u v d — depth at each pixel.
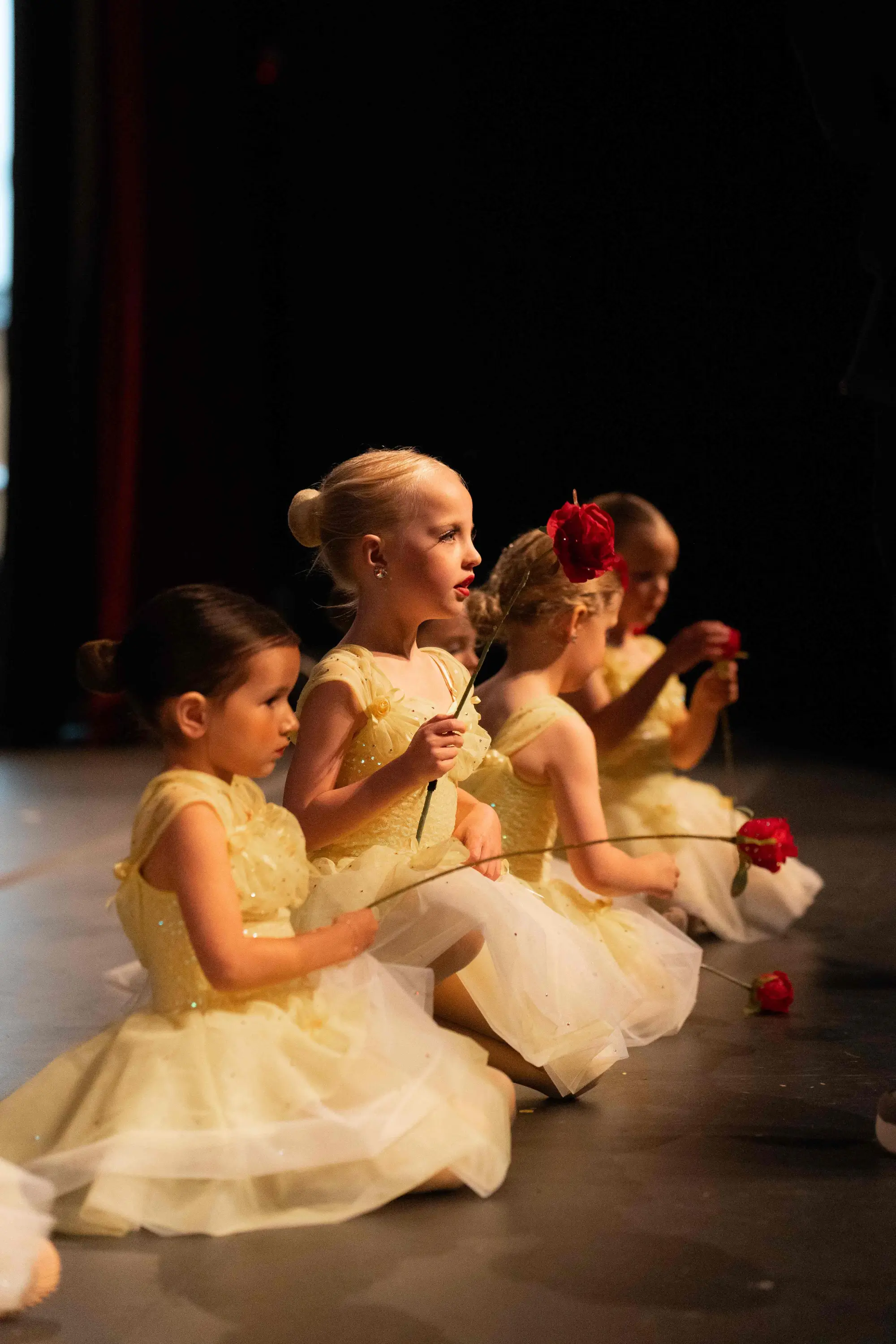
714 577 8.91
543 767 2.54
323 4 8.91
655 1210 1.78
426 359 9.16
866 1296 1.55
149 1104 1.76
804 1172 1.91
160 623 1.86
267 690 1.88
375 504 2.27
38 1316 1.53
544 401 8.98
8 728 8.38
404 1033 1.88
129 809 5.65
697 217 8.54
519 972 2.10
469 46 8.72
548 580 2.63
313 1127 1.75
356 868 2.12
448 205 8.96
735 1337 1.46
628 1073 2.36
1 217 8.41
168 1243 1.70
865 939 3.38
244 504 9.09
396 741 2.21
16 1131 1.81
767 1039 2.55
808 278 8.42
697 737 3.61
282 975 1.80
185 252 8.70
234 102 8.89
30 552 8.33
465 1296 1.56
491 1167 1.80
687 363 8.74
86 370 8.45
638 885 2.58
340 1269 1.62
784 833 2.22
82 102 8.28
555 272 8.85
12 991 2.89
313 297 9.28
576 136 8.65
